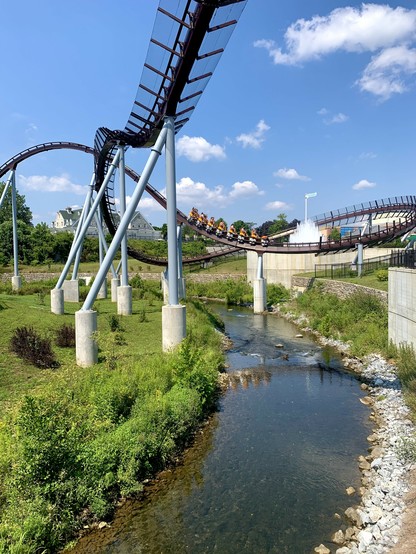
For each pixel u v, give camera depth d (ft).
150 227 409.69
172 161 68.39
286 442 45.98
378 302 100.73
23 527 27.86
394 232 144.15
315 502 34.55
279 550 28.96
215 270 245.86
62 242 263.49
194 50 56.75
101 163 112.37
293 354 88.53
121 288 100.22
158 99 69.15
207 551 29.09
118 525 31.94
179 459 42.24
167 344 67.36
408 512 30.45
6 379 50.90
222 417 53.52
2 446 32.60
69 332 69.77
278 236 245.65
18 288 135.95
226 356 86.63
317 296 141.08
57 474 31.40
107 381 48.47
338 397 60.64
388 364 70.13
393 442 43.21
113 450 36.35
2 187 295.07
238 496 35.68
